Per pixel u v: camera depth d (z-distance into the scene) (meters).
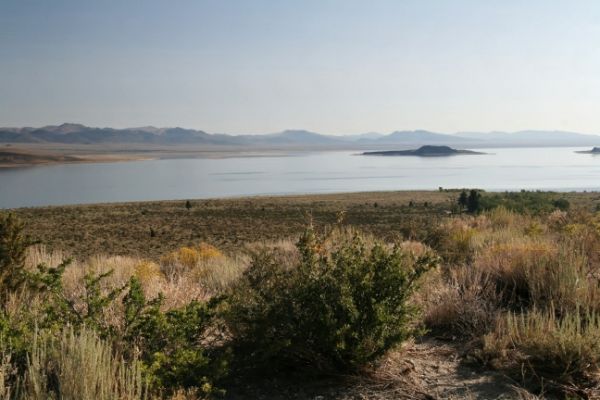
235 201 117.75
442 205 91.38
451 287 6.00
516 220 13.89
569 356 4.04
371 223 55.34
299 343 4.21
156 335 4.31
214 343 4.84
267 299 4.36
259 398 3.92
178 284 6.67
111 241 45.22
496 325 4.98
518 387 3.93
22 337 4.00
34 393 3.28
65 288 6.63
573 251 6.56
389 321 4.21
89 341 3.61
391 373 4.17
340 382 4.13
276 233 49.97
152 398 3.49
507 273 6.40
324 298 4.18
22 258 6.56
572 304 5.39
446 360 4.51
